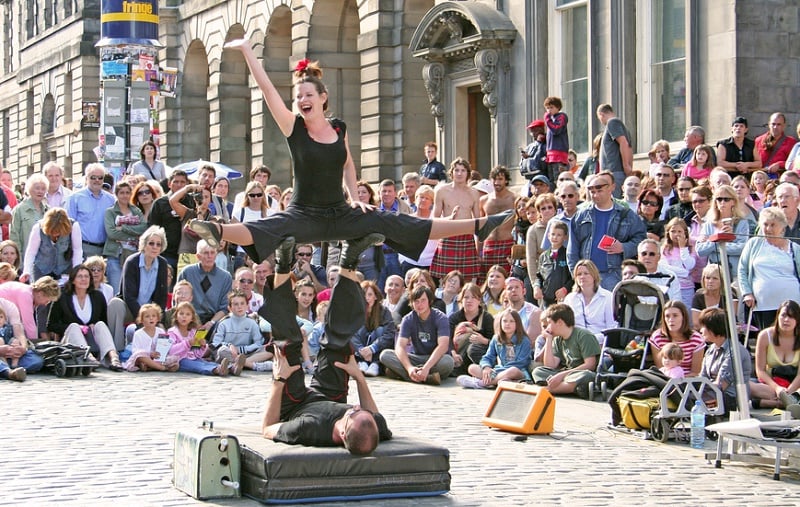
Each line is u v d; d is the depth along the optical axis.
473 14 30.64
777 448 12.29
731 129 24.27
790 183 17.61
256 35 47.03
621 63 26.98
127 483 11.43
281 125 11.05
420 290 18.48
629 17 26.94
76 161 64.94
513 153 30.62
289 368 11.66
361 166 39.81
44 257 20.38
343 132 11.20
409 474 11.12
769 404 15.12
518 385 14.70
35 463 12.21
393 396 17.09
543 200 19.62
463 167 21.67
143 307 19.20
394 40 38.16
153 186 22.25
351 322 11.83
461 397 17.05
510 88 30.69
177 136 54.84
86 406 15.64
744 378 14.23
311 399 11.73
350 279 11.76
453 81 33.06
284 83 46.66
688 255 17.97
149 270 20.02
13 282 19.09
